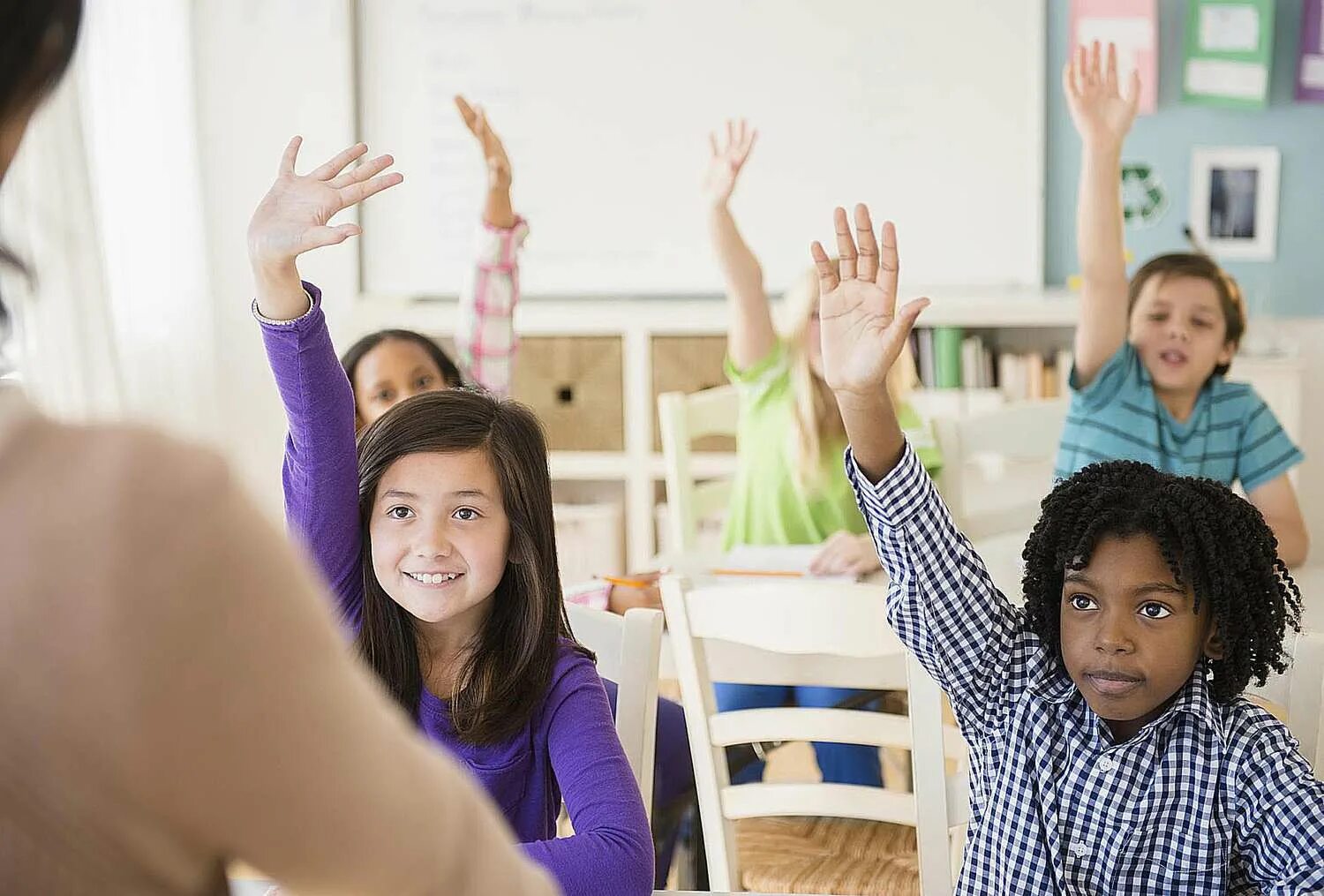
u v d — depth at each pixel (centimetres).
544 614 122
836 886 173
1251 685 138
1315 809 104
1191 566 106
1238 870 110
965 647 119
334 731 45
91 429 43
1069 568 111
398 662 124
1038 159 389
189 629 41
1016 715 117
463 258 414
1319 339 387
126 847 44
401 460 119
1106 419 236
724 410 298
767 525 268
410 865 49
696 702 163
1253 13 383
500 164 255
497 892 52
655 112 403
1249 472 239
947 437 268
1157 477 111
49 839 43
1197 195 393
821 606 153
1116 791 111
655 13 400
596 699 122
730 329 279
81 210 318
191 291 409
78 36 46
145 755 42
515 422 122
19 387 44
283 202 112
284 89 417
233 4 414
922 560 117
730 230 277
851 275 115
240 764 43
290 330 114
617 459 388
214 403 416
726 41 398
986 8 388
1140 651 108
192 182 410
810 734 159
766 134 400
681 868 193
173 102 401
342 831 46
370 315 400
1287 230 392
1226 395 240
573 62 405
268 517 45
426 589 117
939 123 393
